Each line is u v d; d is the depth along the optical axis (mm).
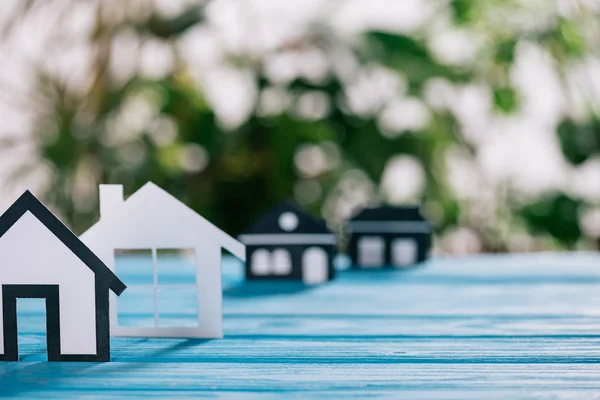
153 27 3184
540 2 3262
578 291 1574
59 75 3236
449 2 3314
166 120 3316
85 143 3064
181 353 973
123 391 792
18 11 3141
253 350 987
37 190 3158
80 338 922
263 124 3293
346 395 768
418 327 1159
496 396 759
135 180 3119
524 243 3629
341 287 1648
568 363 900
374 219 2076
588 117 3373
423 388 792
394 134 3297
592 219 3510
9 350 926
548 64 3363
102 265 919
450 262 2162
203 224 1062
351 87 3346
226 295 1534
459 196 3385
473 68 3348
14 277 924
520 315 1272
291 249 1742
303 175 3289
